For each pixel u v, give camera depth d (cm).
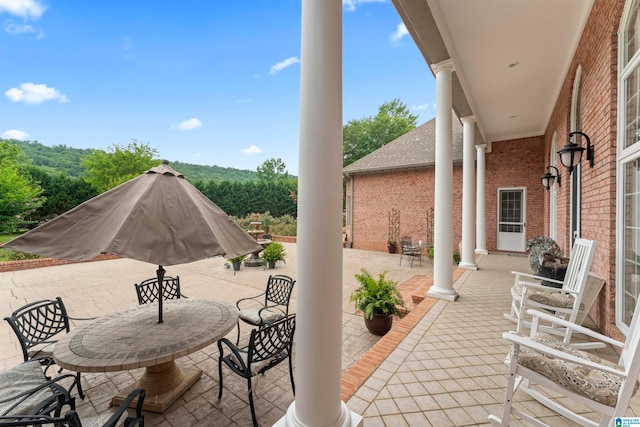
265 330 255
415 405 213
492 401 219
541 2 380
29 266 938
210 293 665
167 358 217
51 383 194
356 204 1423
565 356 158
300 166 174
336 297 171
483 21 414
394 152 1398
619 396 154
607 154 340
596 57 376
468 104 633
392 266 978
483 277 622
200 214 233
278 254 979
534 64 529
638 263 288
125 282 759
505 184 1024
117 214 220
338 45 173
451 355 287
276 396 281
